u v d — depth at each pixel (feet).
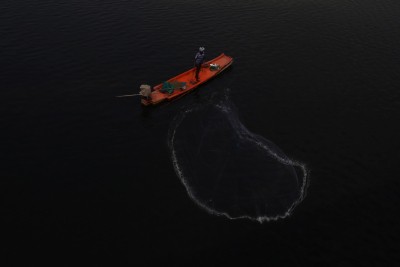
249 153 108.27
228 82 138.41
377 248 86.69
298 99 132.16
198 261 81.76
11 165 101.35
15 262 79.66
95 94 128.16
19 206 90.99
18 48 146.82
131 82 134.82
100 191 95.91
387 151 113.09
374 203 97.09
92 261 80.79
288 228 89.35
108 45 152.97
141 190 96.58
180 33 164.55
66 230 86.33
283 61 152.25
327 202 96.37
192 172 101.71
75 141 110.22
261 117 123.24
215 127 117.39
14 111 118.83
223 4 191.62
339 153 111.34
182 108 124.47
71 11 174.19
